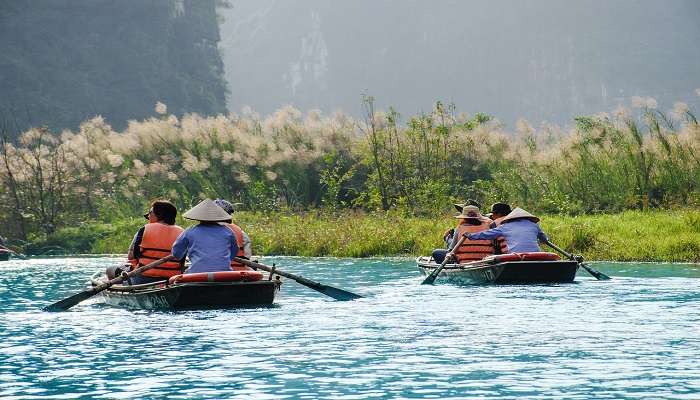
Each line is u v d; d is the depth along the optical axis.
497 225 54.03
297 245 83.50
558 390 23.02
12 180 109.88
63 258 88.62
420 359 27.33
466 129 107.19
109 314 39.50
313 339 31.30
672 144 94.38
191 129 114.56
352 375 25.14
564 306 39.03
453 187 105.12
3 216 109.81
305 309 39.91
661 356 27.34
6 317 38.75
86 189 112.75
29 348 30.16
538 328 32.94
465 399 22.16
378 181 106.38
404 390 23.22
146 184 110.94
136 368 26.47
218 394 23.02
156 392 23.33
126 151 115.50
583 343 29.70
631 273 54.94
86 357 28.36
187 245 42.91
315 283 43.66
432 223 85.88
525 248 51.03
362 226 84.69
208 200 43.53
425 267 55.75
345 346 29.80
